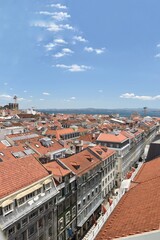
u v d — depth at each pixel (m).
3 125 147.62
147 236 14.04
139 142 144.25
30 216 43.09
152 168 32.84
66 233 55.31
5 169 43.88
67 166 60.19
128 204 21.80
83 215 64.56
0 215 36.97
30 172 47.28
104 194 81.69
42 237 46.53
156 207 18.31
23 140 91.19
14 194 39.75
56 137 126.31
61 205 53.03
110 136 107.12
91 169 67.94
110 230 17.59
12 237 38.62
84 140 115.69
